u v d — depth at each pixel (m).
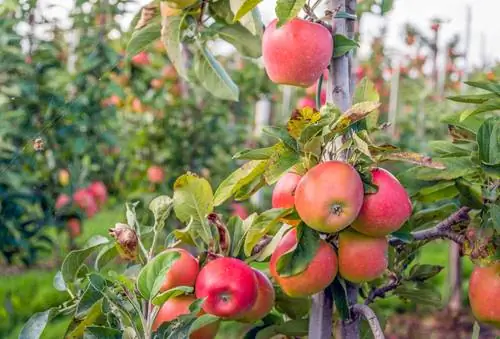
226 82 1.49
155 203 1.26
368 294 1.47
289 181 1.21
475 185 1.28
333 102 1.25
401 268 1.41
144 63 3.72
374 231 1.18
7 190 3.32
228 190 1.21
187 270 1.21
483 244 1.26
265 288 1.26
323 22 1.25
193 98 3.79
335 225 1.14
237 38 1.49
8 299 3.05
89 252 1.26
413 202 1.45
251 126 4.77
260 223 1.16
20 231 3.47
